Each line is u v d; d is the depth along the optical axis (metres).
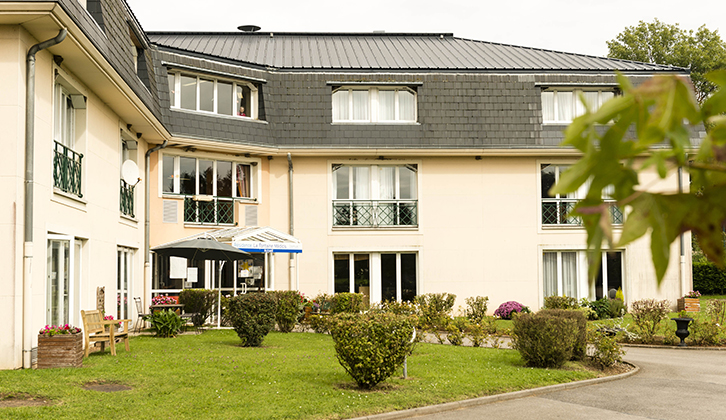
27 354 9.54
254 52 23.36
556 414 8.20
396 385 9.37
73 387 8.25
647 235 0.72
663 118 0.69
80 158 12.38
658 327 16.41
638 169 0.73
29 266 9.62
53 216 10.73
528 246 21.28
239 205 20.02
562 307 19.81
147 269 17.67
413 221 21.16
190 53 19.23
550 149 20.73
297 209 20.62
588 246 0.74
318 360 11.28
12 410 7.04
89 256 12.73
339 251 20.72
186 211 19.12
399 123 20.77
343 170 21.20
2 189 9.51
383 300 20.81
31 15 9.39
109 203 14.28
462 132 20.72
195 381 9.03
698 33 37.81
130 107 14.46
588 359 12.07
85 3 12.88
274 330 16.98
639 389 9.95
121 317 15.55
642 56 38.28
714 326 15.48
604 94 21.66
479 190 21.25
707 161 0.73
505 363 11.65
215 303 17.78
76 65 11.55
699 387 10.12
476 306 19.09
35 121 10.04
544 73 21.39
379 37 26.61
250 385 8.93
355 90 21.16
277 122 20.36
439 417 7.99
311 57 23.06
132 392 8.23
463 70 21.22
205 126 19.05
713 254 0.72
